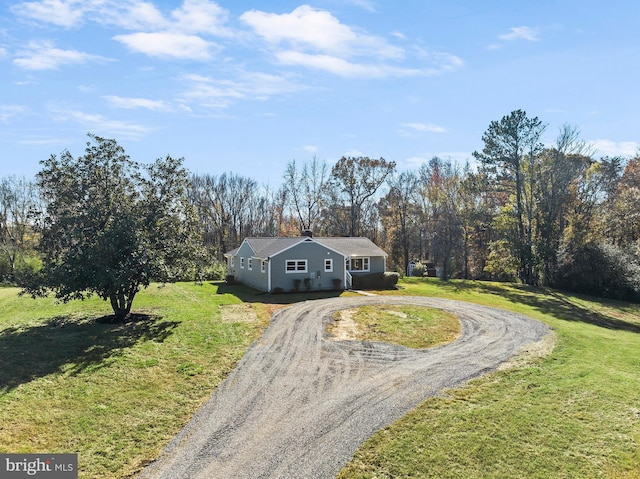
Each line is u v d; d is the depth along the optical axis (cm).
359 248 3512
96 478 729
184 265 1848
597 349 1544
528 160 3775
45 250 1703
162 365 1259
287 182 5319
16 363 1224
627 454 823
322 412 988
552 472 765
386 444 848
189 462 780
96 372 1173
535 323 1970
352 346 1533
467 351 1495
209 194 5341
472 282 3816
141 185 1844
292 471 755
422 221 5084
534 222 3853
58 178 1698
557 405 1033
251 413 980
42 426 891
